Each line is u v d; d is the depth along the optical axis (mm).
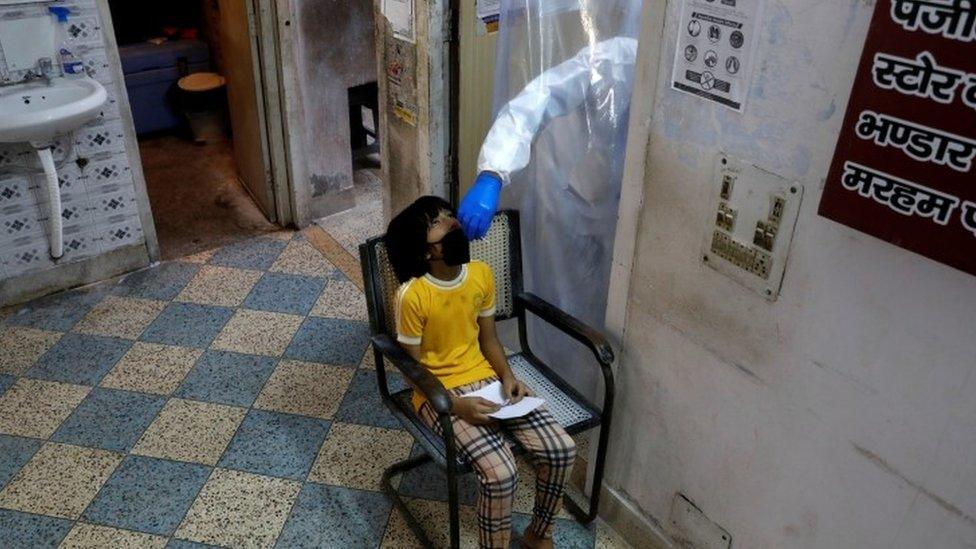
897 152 1196
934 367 1282
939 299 1242
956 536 1329
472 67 2643
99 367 2902
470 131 2764
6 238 3168
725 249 1599
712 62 1508
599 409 2055
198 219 4086
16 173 3088
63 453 2490
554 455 1885
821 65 1307
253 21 3537
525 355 2281
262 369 2912
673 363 1853
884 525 1450
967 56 1069
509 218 2174
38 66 2994
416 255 1855
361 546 2189
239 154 4367
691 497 1927
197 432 2592
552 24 2322
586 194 2365
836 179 1300
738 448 1733
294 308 3307
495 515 1864
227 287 3451
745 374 1653
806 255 1435
